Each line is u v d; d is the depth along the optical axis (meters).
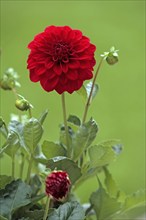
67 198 1.40
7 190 1.32
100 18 4.50
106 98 3.63
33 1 4.63
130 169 3.01
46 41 1.36
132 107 3.55
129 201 1.44
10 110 3.38
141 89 3.74
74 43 1.36
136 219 1.57
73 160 1.39
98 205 1.43
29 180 1.44
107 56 1.41
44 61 1.34
